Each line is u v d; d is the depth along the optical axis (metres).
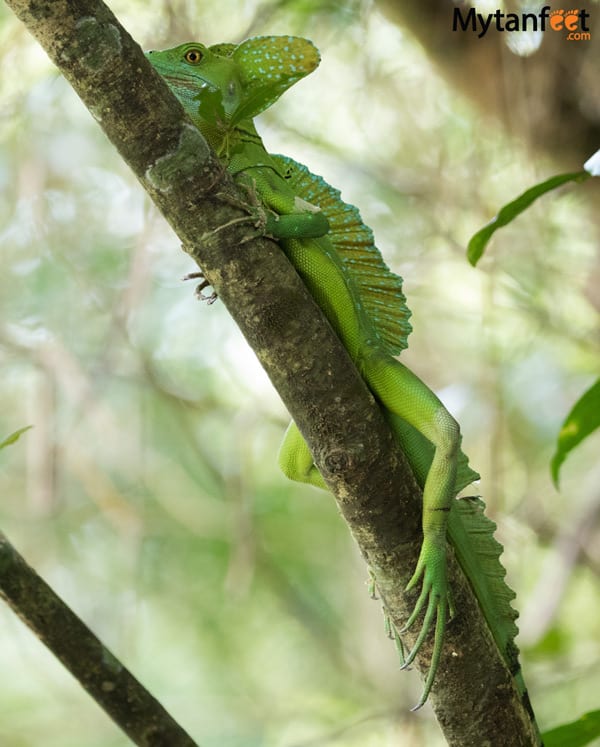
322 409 5.02
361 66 12.13
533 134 9.84
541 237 11.01
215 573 15.58
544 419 13.16
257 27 11.43
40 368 12.06
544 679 11.56
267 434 15.05
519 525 12.09
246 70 6.48
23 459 15.23
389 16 10.75
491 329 10.98
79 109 13.12
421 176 12.44
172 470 15.26
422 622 5.45
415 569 5.41
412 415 6.07
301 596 15.43
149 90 4.75
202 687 15.90
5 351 13.05
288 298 4.95
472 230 12.23
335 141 13.02
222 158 6.10
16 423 15.05
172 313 14.17
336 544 15.59
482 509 6.32
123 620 15.55
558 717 12.47
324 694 15.15
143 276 11.55
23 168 12.62
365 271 6.69
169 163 4.82
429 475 5.70
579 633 12.78
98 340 13.51
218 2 11.76
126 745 15.48
